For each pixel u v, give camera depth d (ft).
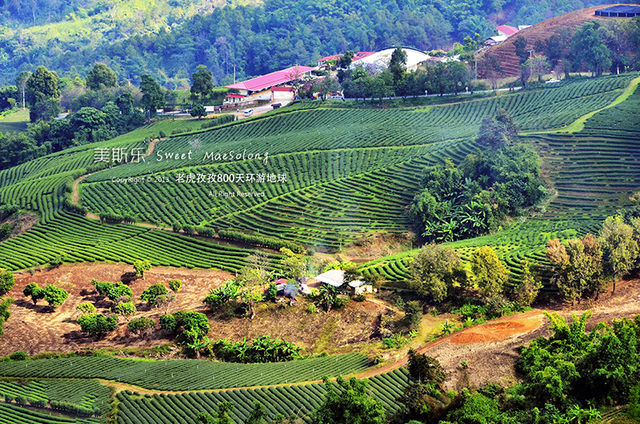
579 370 256.32
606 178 500.33
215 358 346.54
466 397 251.19
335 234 496.23
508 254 402.72
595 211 467.93
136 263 447.83
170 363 327.67
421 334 332.19
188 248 497.05
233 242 502.38
